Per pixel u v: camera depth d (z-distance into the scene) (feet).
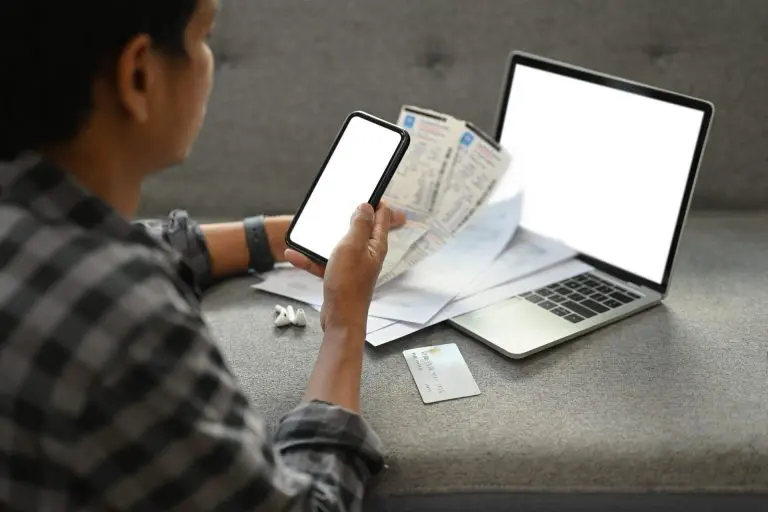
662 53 4.22
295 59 4.21
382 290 3.31
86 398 1.66
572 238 3.64
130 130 1.90
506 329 3.07
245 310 3.31
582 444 2.54
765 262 3.69
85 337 1.65
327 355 2.49
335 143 3.22
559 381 2.83
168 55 1.86
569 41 4.18
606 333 3.11
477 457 2.52
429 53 4.25
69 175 1.81
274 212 4.37
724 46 4.15
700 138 3.10
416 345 3.03
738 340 3.06
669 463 2.53
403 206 3.48
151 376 1.70
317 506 2.08
